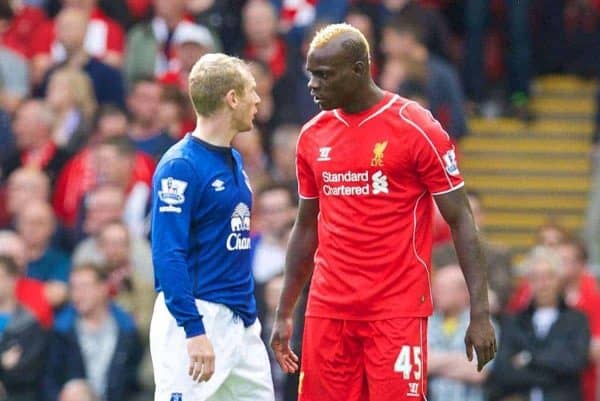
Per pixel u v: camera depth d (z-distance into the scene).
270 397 30.16
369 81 28.33
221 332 29.36
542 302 42.50
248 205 29.75
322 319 28.70
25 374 43.16
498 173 57.88
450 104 52.84
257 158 49.16
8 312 43.59
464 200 28.20
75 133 51.50
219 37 55.81
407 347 28.14
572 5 60.44
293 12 56.44
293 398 41.44
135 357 43.56
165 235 28.77
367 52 28.25
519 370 41.91
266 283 42.81
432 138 28.00
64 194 49.78
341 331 28.56
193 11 55.91
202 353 28.64
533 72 60.25
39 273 46.56
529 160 58.06
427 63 52.88
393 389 28.16
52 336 43.47
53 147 51.09
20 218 47.06
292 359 30.05
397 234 28.20
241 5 56.16
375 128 28.20
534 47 60.53
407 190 28.20
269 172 50.38
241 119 29.44
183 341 29.20
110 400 42.97
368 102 28.33
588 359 42.16
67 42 54.09
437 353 41.34
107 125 50.78
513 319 42.59
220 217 29.27
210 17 55.75
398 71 52.06
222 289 29.38
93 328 43.28
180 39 53.25
